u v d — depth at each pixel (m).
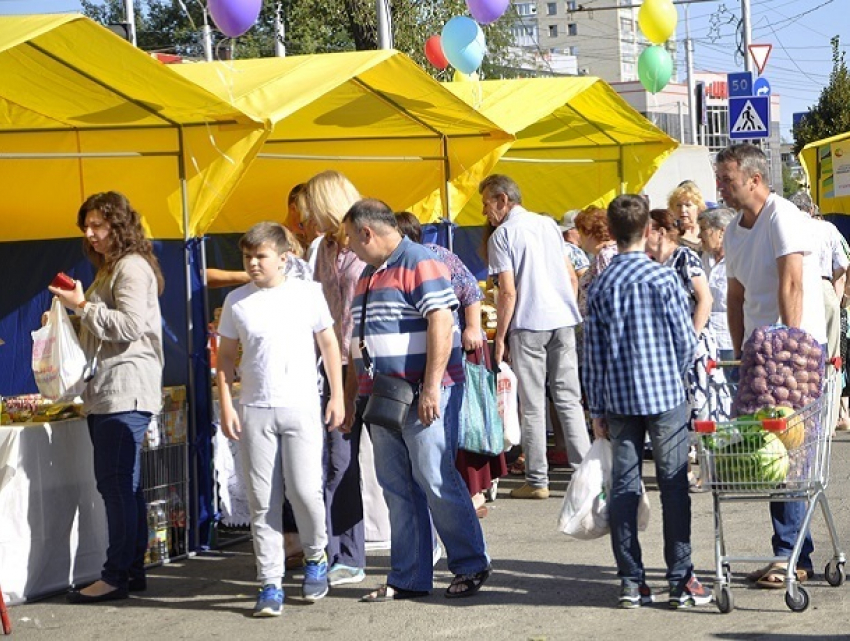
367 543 10.51
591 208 13.27
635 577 8.39
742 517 11.19
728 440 7.98
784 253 8.44
